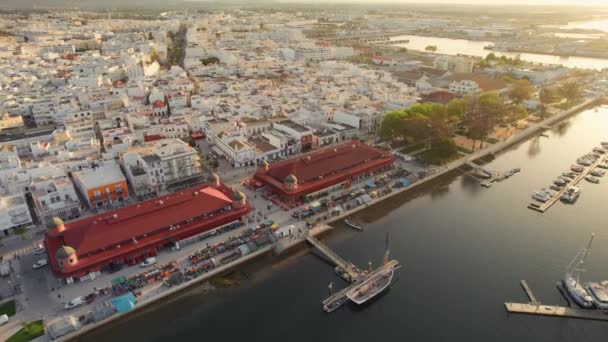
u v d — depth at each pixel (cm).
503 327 13900
